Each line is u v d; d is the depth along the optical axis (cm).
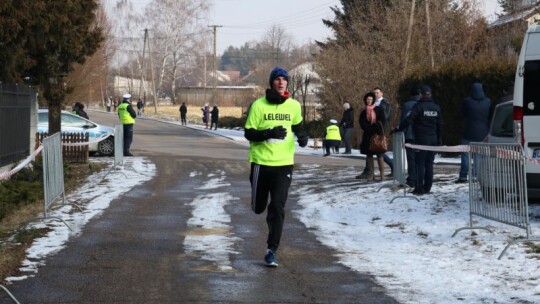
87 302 714
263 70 8050
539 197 1148
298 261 909
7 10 1581
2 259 898
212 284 788
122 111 2519
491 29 3700
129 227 1132
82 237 1045
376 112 1716
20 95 1747
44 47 1916
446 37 3575
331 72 3716
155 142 3678
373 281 806
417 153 1388
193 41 9069
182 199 1453
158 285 782
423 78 2942
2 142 1555
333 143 2916
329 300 728
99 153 2616
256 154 889
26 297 731
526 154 1125
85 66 4138
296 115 895
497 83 2788
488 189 1023
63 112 2603
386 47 3431
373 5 3734
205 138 4272
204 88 10275
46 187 1159
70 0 1878
